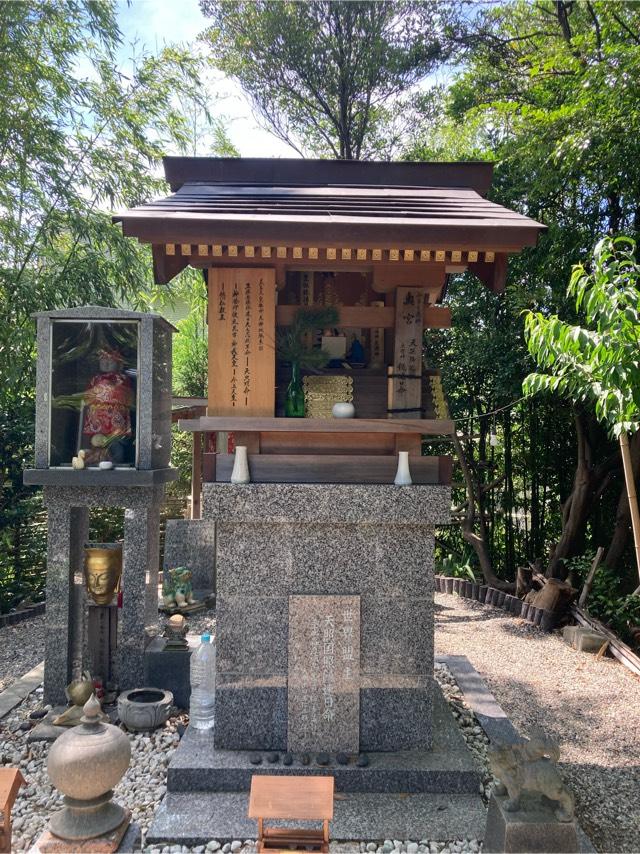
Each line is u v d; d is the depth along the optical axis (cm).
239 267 471
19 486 987
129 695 555
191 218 423
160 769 473
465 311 1034
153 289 1087
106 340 612
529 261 905
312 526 459
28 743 521
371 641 459
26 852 383
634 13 885
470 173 562
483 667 724
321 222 425
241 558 459
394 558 460
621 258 809
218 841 381
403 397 478
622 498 947
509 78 1089
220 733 457
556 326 579
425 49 1183
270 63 1299
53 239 924
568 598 878
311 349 489
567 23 1013
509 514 1132
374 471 470
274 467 469
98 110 931
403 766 435
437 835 387
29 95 858
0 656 762
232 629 458
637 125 744
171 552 988
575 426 1019
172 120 1011
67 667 586
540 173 861
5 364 876
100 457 607
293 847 358
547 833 338
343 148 1353
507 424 1108
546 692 652
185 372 1434
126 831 349
